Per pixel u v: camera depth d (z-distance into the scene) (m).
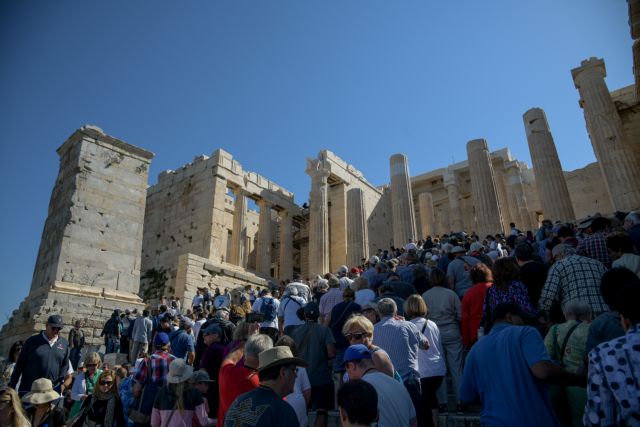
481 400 4.44
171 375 6.77
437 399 7.74
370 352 5.08
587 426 3.42
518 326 4.55
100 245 21.11
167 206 41.28
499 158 39.28
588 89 23.94
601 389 3.38
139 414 7.68
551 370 4.08
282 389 4.52
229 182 39.41
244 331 7.02
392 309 6.79
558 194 24.16
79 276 20.00
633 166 21.36
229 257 44.22
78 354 15.36
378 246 43.72
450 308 8.49
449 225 43.00
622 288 3.72
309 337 7.47
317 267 33.16
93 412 7.79
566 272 6.72
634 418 3.15
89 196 21.50
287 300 11.08
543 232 15.68
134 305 20.80
